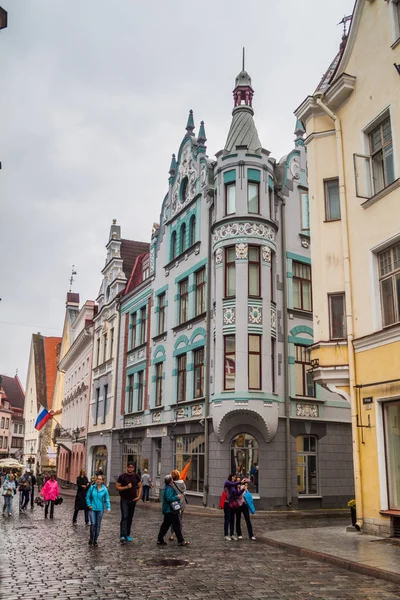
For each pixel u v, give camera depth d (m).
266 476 24.39
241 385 24.31
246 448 24.84
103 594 8.72
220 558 11.95
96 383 44.47
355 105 16.88
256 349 25.11
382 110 15.70
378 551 12.04
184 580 9.75
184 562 11.48
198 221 29.61
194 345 28.17
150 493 31.05
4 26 10.54
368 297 15.61
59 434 55.09
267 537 14.38
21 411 109.62
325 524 19.44
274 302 26.27
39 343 87.69
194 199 30.19
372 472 14.79
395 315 14.89
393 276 15.07
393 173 15.36
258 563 11.38
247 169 26.70
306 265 28.73
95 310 48.66
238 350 24.70
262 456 24.59
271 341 25.72
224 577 10.01
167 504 13.94
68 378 60.94
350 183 16.81
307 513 22.83
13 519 21.42
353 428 15.51
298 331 27.28
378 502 14.46
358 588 9.15
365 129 16.39
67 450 53.53
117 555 12.35
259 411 24.16
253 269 26.00
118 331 40.12
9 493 23.62
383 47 15.90
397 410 14.40
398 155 14.91
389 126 15.72
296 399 26.06
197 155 30.61
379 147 16.08
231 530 15.02
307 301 28.31
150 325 34.31
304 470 26.02
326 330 16.77
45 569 10.72
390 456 14.48
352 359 15.83
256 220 26.09
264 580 9.76
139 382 35.59
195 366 28.25
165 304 32.44
